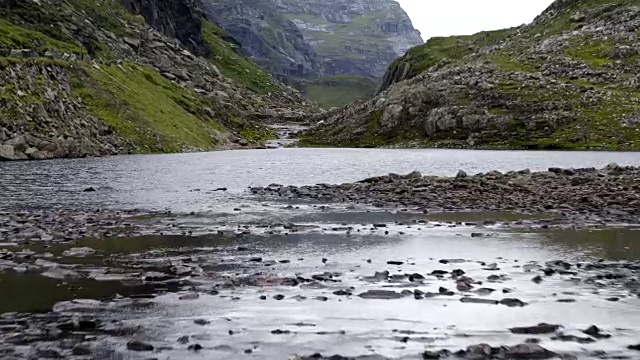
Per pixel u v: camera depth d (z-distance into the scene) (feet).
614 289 55.21
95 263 67.26
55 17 536.01
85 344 41.06
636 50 504.84
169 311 48.98
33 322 45.98
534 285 56.80
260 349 40.45
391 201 127.85
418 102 487.20
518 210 112.47
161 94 513.04
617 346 40.63
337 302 51.42
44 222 98.78
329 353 39.68
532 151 368.48
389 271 62.95
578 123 405.59
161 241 82.07
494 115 433.07
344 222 100.37
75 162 269.03
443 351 39.70
